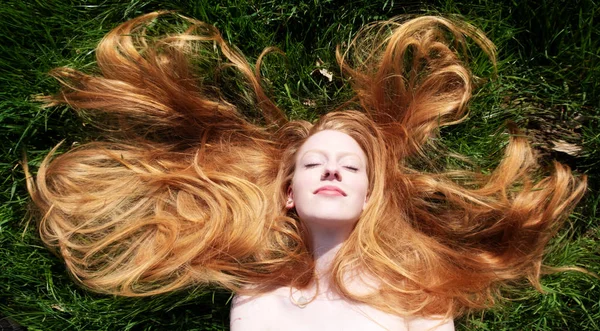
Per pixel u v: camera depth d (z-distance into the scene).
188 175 1.91
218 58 1.89
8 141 1.92
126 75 1.85
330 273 1.71
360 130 1.84
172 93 1.86
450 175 1.88
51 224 1.85
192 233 1.88
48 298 1.88
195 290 1.85
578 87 1.94
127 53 1.84
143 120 1.90
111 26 1.95
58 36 1.94
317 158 1.72
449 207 1.88
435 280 1.77
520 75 1.97
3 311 1.86
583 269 1.83
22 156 1.91
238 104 1.97
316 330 1.65
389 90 1.90
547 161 1.97
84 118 1.90
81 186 1.89
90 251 1.84
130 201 1.92
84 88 1.85
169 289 1.81
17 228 1.90
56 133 1.96
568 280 1.88
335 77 1.97
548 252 1.87
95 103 1.84
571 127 1.96
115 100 1.85
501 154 1.93
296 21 1.99
